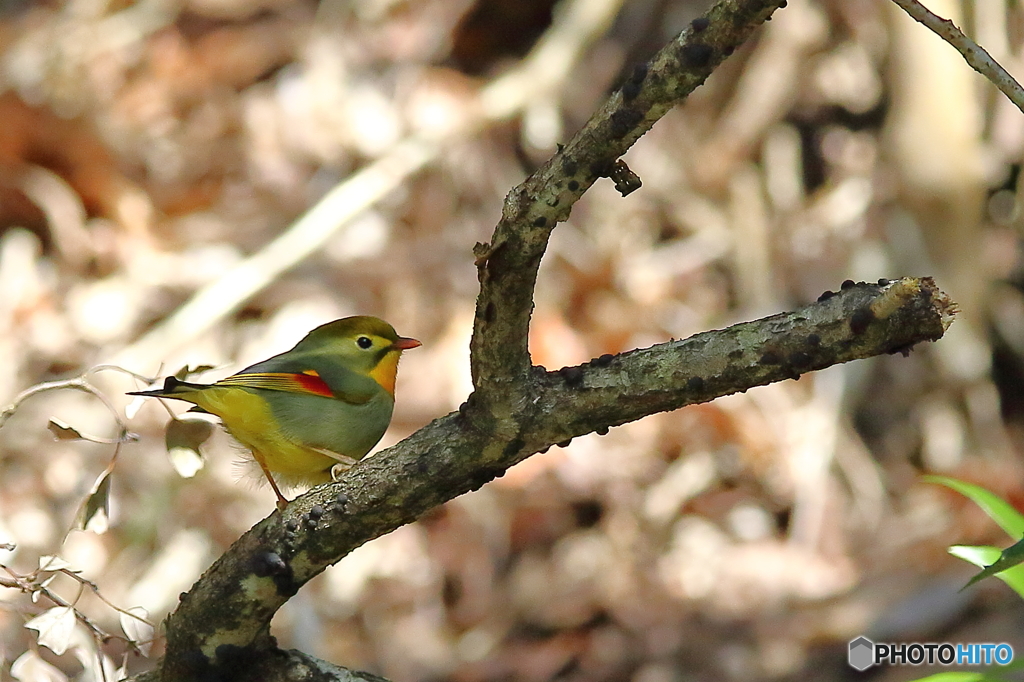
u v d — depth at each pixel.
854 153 14.75
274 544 4.65
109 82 14.85
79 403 12.36
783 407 13.32
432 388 13.09
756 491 12.88
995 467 12.70
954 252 13.52
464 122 14.82
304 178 14.69
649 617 11.66
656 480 12.90
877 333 3.73
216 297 13.19
